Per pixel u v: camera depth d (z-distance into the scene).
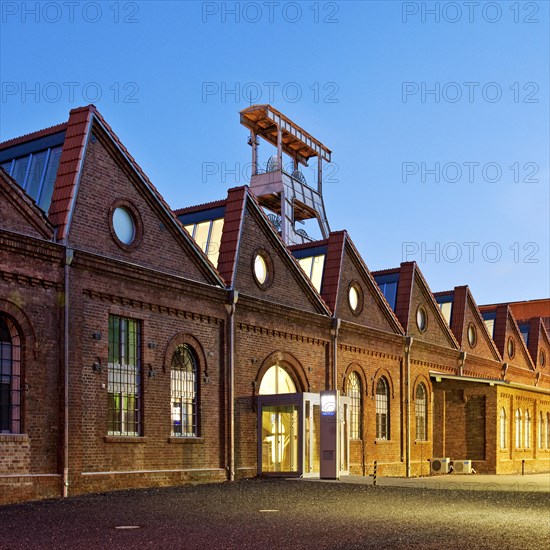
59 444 19.11
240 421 25.94
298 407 26.16
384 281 39.53
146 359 22.22
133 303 21.83
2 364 18.36
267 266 28.16
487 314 52.81
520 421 41.75
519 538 12.38
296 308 28.80
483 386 37.38
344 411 28.50
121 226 21.88
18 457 18.16
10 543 11.32
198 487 21.84
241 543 11.52
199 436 24.17
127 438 21.27
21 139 23.17
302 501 18.02
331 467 25.59
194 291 24.03
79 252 19.89
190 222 29.89
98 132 21.16
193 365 24.42
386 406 34.88
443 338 41.00
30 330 18.67
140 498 18.33
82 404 19.89
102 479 20.23
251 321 26.61
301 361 29.14
